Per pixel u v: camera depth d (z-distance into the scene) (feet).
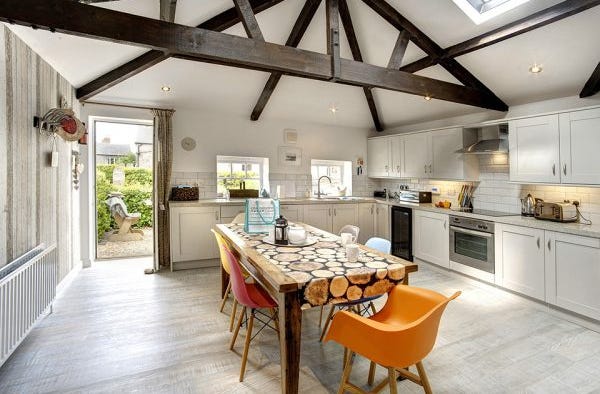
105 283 12.55
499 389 6.43
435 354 7.69
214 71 13.44
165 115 14.79
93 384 6.52
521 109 12.91
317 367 7.18
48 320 9.32
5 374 6.80
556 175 10.38
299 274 5.77
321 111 17.42
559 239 9.51
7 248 7.58
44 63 9.75
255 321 9.36
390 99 16.53
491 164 13.84
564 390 6.41
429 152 15.58
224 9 10.31
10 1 6.17
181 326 9.04
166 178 14.73
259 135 17.28
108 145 23.32
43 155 9.67
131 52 10.87
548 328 9.00
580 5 7.86
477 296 11.35
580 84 10.77
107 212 20.79
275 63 8.57
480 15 9.73
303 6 11.05
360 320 4.65
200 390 6.38
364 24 11.78
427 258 14.61
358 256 6.98
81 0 7.85
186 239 14.35
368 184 20.07
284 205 15.93
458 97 12.00
